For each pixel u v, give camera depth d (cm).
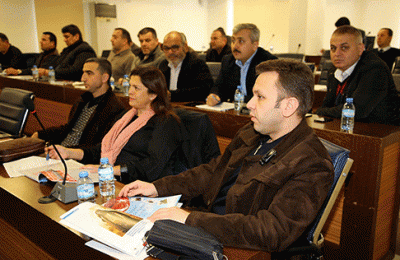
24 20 821
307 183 97
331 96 248
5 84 480
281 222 92
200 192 139
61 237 101
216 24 1123
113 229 90
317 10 871
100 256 87
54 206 110
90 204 102
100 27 886
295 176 99
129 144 189
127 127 189
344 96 233
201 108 259
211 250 79
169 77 358
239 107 250
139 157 186
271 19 911
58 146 177
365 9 905
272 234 90
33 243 123
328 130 190
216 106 266
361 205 182
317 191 96
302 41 870
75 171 140
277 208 95
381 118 225
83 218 95
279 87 105
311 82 107
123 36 447
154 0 998
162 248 83
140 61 447
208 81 334
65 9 850
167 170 175
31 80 432
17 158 160
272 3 901
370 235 182
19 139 171
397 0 852
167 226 85
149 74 183
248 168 114
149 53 424
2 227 144
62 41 862
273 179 100
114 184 132
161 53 424
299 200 95
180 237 81
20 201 116
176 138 174
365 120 226
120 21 934
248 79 290
